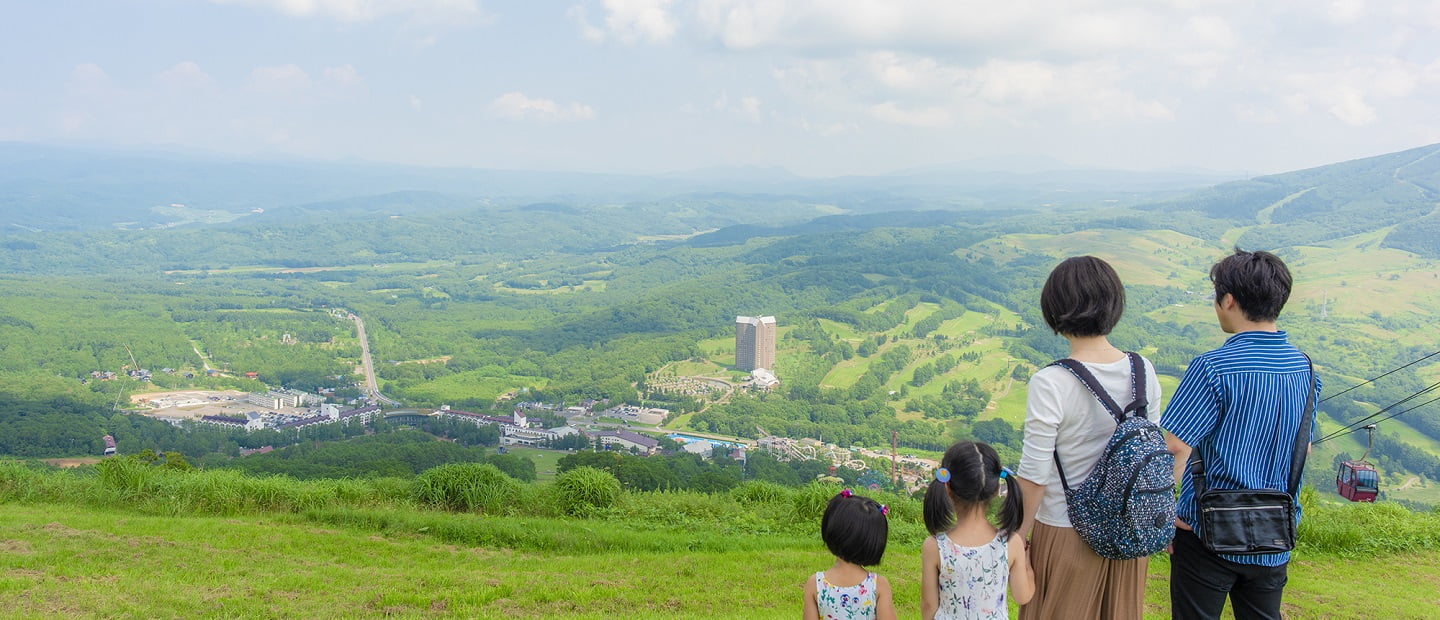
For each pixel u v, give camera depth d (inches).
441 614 250.8
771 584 311.1
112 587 253.9
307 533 375.2
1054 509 143.6
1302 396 139.4
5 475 446.0
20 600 234.4
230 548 334.0
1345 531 446.0
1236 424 137.9
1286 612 299.6
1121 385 136.2
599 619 250.7
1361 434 2999.5
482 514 450.9
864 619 148.5
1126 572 141.3
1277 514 136.1
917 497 550.3
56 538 324.2
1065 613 142.5
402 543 370.0
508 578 299.4
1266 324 141.5
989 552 137.6
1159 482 128.0
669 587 299.6
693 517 480.1
